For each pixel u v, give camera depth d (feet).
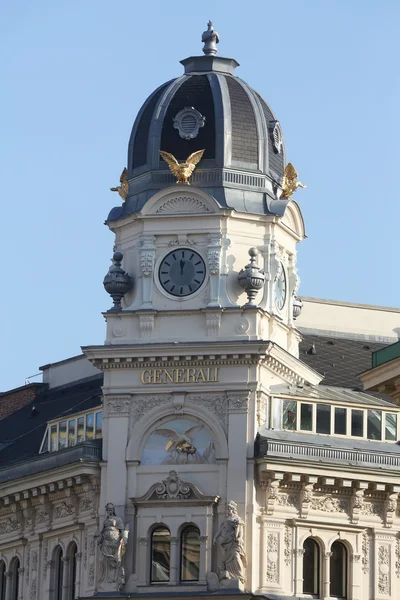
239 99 454.40
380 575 443.32
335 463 437.17
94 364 444.96
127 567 435.12
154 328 443.32
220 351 437.58
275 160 456.04
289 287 457.27
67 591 451.94
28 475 456.04
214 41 463.83
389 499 444.14
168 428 440.04
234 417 436.35
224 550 430.20
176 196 446.19
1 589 472.44
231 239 445.37
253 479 433.89
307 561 439.63
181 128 451.12
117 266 448.24
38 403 515.09
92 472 441.68
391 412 450.71
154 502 435.94
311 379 461.37
